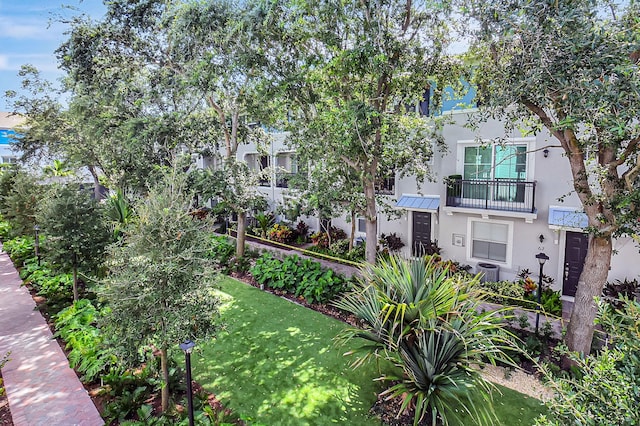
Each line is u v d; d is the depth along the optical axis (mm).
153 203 5277
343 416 5402
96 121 14109
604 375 2607
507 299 9586
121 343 4953
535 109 6223
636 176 5520
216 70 8789
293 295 10344
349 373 6477
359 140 7859
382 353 6727
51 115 20453
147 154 14102
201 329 5211
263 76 8414
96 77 11961
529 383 6227
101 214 9031
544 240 10484
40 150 22281
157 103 13602
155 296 4871
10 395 5621
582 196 6426
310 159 9727
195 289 5188
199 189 12500
